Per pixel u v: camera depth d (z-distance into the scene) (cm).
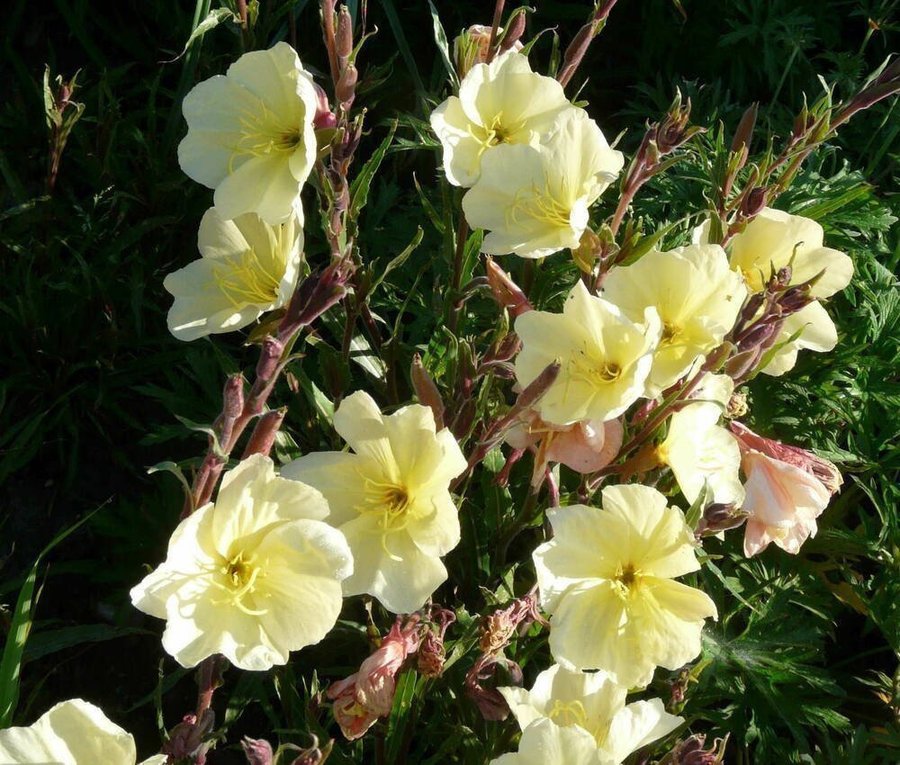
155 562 58
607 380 40
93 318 65
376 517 40
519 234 46
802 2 85
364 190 50
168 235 69
